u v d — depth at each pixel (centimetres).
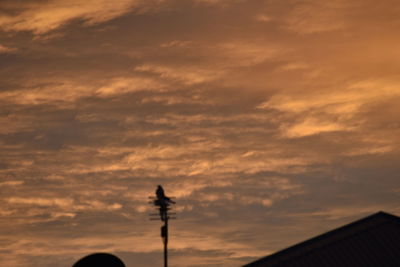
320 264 3803
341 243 3953
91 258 3722
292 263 3822
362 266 3806
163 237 3997
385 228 4062
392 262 3825
